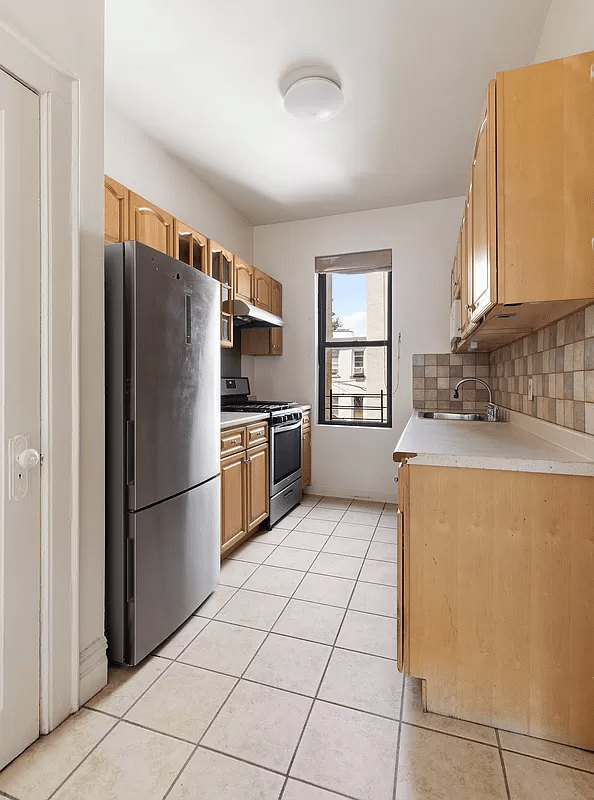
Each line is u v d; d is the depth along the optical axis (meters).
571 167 1.24
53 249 1.33
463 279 2.24
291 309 4.23
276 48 2.03
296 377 4.22
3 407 1.20
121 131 2.55
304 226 4.17
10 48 1.17
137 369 1.64
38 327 1.30
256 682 1.57
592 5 1.35
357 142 2.85
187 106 2.47
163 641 1.81
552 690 1.36
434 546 1.46
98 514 1.56
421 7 1.81
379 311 4.13
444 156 3.03
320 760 1.25
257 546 2.87
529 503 1.37
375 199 3.73
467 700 1.43
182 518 1.94
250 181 3.39
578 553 1.34
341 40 1.99
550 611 1.36
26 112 1.24
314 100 2.34
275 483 3.28
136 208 2.19
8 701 1.22
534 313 1.54
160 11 1.81
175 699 1.49
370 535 3.07
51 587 1.34
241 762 1.24
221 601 2.15
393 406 3.94
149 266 1.71
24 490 1.26
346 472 4.09
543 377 1.92
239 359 4.09
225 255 3.13
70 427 1.42
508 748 1.31
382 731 1.36
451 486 1.44
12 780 1.17
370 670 1.64
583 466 1.31
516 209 1.27
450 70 2.19
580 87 1.23
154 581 1.74
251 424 2.89
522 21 1.88
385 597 2.19
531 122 1.26
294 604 2.12
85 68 1.46
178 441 1.91
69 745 1.29
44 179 1.30
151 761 1.24
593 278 1.22
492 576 1.41
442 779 1.19
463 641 1.43
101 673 1.54
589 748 1.32
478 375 3.69
